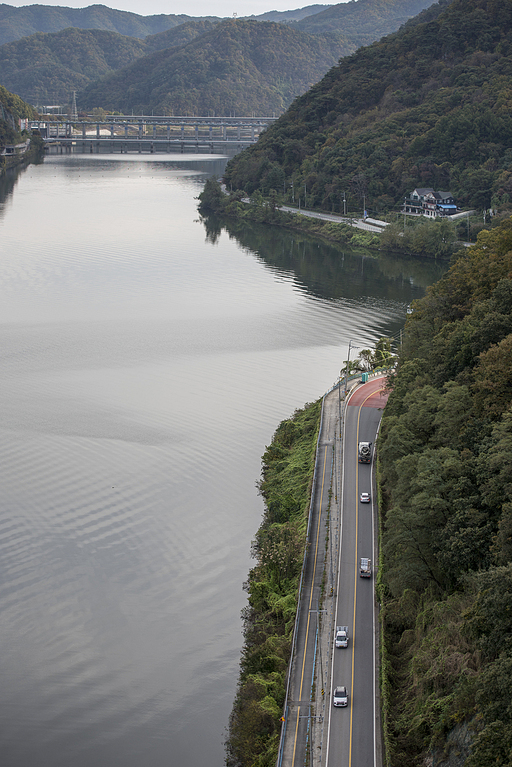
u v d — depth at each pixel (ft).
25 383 579.48
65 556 374.63
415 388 406.00
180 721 283.59
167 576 361.30
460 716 232.73
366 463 431.02
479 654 245.45
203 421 521.24
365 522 377.30
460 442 336.90
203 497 428.56
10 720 284.20
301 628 309.01
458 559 279.08
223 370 613.93
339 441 456.04
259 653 300.20
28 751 271.28
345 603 320.29
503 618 226.38
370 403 511.40
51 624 330.54
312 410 510.99
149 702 292.20
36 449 476.13
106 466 458.09
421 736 245.86
